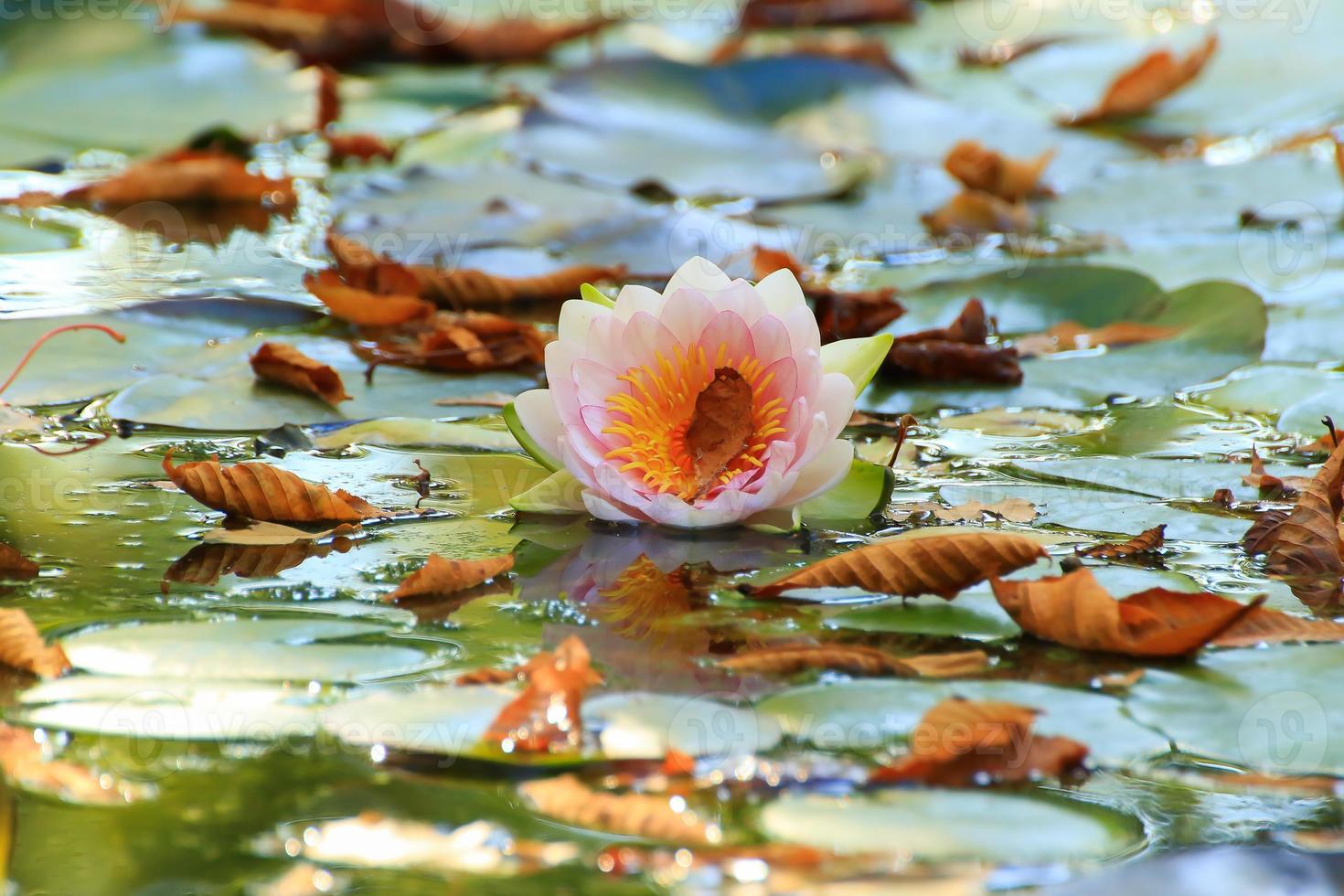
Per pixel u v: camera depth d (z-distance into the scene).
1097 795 3.21
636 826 3.20
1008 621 3.30
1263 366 3.60
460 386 3.58
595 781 3.21
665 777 3.21
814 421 3.35
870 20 8.26
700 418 3.37
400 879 3.18
